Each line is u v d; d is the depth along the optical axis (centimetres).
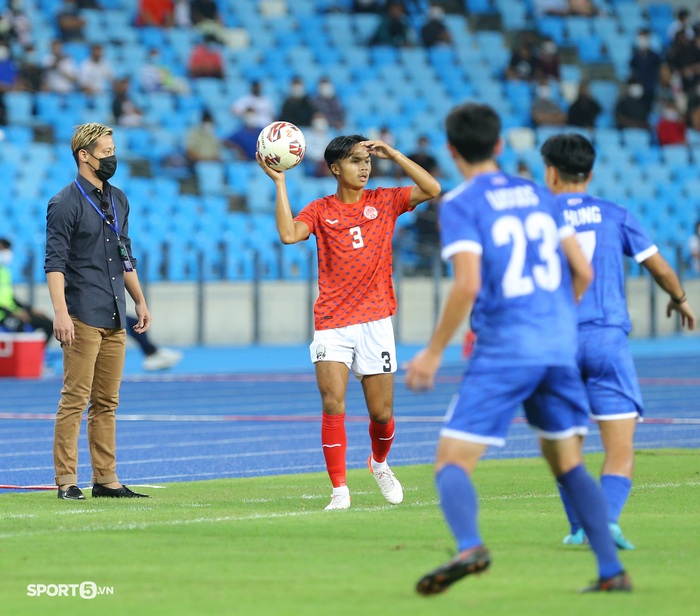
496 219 1555
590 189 9575
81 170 2623
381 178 8431
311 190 8444
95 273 2588
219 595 1574
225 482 2909
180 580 1673
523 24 11012
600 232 1977
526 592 1565
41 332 6456
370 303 2397
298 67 9562
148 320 2691
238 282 7881
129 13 9375
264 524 2148
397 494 2456
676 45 10788
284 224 2352
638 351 8200
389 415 2417
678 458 3272
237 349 7694
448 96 9912
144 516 2267
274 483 2891
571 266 1644
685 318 2102
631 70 10331
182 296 7681
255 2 10006
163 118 8625
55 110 8244
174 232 7875
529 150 9519
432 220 8356
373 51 9981
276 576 1695
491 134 1600
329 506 2398
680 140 10325
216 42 9175
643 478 2853
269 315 8000
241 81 9112
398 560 1809
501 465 3173
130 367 6862
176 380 6253
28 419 4484
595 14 11356
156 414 4681
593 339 1938
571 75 10644
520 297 1554
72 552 1884
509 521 2170
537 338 1548
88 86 8425
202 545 1942
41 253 7375
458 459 1537
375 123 9325
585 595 1539
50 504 2467
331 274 2398
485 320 1569
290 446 3697
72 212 2564
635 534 2022
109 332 2612
